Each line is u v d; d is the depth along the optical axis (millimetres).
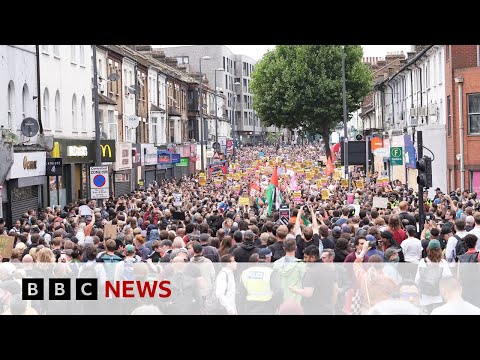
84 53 39969
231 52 142625
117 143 45312
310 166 56469
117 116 48500
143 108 57844
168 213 22781
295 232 14531
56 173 31594
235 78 147250
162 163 57625
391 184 40375
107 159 40125
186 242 16594
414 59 50562
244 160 81312
